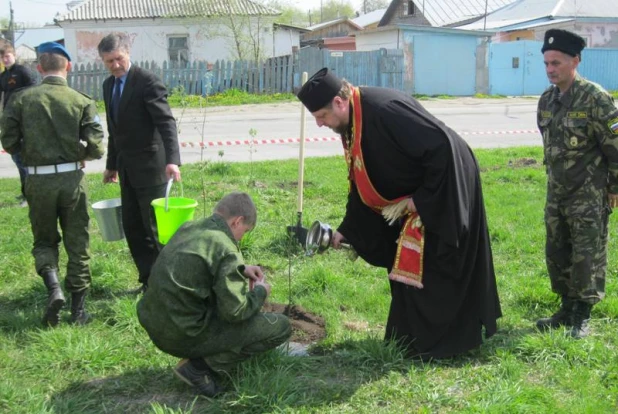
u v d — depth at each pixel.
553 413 3.71
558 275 4.95
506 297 5.55
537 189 9.81
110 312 5.16
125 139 5.33
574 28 34.59
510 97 30.22
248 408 3.78
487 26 36.34
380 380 4.11
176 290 3.70
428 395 3.88
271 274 6.15
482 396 3.87
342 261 6.45
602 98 4.52
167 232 4.89
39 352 4.43
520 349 4.48
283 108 24.00
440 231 4.10
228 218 3.88
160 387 4.08
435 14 42.94
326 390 3.97
